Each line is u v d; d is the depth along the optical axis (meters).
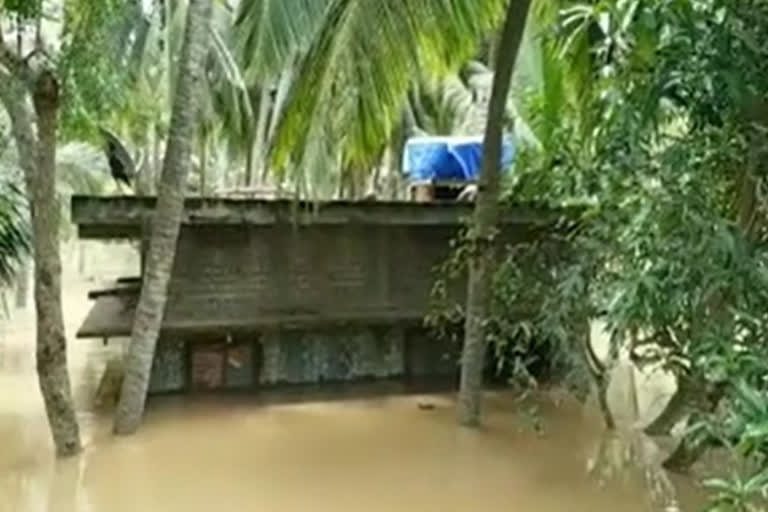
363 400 6.60
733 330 3.45
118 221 6.12
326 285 6.93
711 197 3.67
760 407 2.80
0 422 5.76
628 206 4.08
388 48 5.68
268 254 6.78
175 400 6.50
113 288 8.52
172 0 10.25
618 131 3.98
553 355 6.51
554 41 5.42
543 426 5.83
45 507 4.29
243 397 6.62
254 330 6.66
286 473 4.85
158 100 10.98
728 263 3.50
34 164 4.91
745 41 3.21
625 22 3.46
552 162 5.40
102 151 11.29
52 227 4.97
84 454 5.14
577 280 5.15
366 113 5.75
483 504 4.36
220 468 4.93
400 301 7.11
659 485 4.61
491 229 5.88
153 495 4.48
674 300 3.70
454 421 6.01
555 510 4.27
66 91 5.41
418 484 4.67
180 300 6.55
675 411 5.24
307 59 5.97
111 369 7.55
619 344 4.67
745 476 3.41
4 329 9.35
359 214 6.81
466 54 6.16
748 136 3.50
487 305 5.90
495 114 5.73
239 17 7.02
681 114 3.75
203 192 11.14
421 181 7.79
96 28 5.48
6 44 4.95
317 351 7.11
